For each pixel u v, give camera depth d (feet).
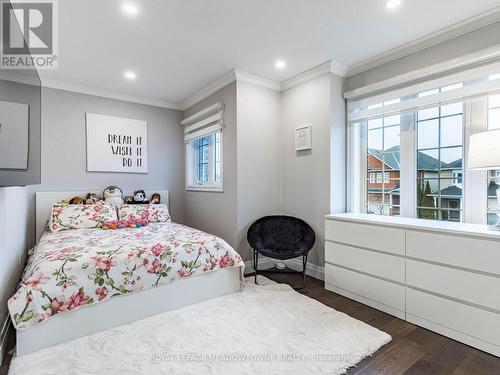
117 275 6.60
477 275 5.80
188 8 6.52
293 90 11.12
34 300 5.57
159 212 12.19
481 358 5.52
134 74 10.49
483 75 6.89
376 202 9.62
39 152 6.17
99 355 5.50
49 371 5.02
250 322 6.79
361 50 8.68
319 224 10.13
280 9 6.61
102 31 7.45
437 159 8.10
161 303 7.27
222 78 10.82
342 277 8.58
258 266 11.14
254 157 10.96
